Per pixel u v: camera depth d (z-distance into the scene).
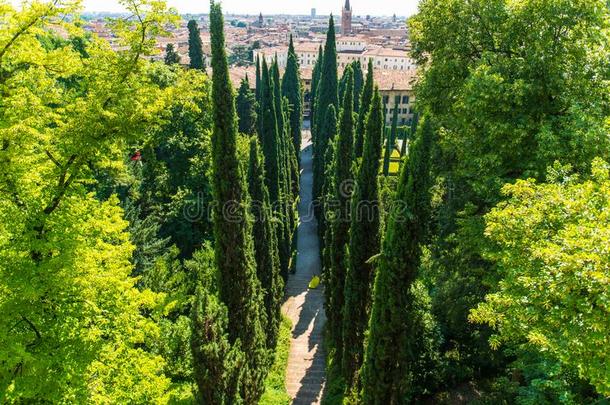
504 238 13.83
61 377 13.81
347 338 23.38
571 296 10.13
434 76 26.84
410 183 15.27
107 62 15.84
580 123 17.12
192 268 30.56
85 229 16.19
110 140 15.69
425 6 27.92
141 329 17.61
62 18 14.88
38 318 14.45
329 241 30.69
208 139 38.44
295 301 40.00
